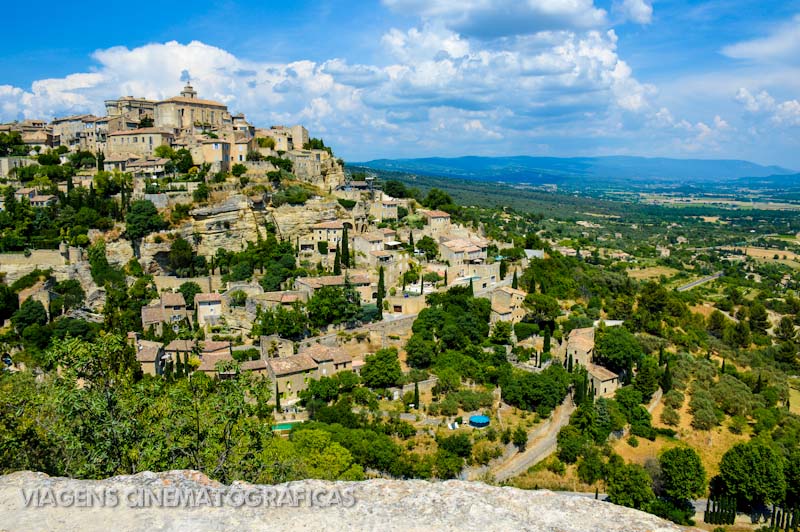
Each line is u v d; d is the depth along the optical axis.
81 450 37.75
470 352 126.31
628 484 94.38
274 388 105.62
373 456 87.56
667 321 174.38
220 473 37.69
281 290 146.62
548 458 100.50
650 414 119.56
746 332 181.25
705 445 114.81
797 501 99.94
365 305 138.12
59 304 133.38
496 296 150.50
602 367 130.38
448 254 166.88
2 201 157.75
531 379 113.56
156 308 133.25
